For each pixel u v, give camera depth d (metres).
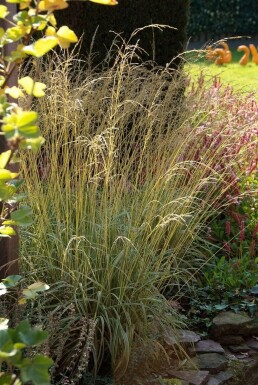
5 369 3.24
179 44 6.64
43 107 4.64
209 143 5.40
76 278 3.80
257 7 19.42
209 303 4.70
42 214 4.12
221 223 5.40
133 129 4.91
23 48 1.90
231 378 4.02
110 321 3.82
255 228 5.07
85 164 4.13
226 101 5.62
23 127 1.66
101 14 6.44
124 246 3.91
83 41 6.45
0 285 2.29
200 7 19.38
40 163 4.57
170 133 5.09
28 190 4.09
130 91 5.16
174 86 5.18
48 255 3.91
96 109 4.81
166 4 6.54
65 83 4.39
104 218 4.12
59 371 3.69
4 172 1.90
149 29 6.55
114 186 4.44
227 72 13.73
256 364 4.18
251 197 5.64
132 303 3.80
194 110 5.46
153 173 4.95
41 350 3.31
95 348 3.66
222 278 4.81
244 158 5.65
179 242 4.55
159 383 3.76
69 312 3.68
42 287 2.27
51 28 1.96
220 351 4.20
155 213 4.50
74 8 6.40
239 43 19.44
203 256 4.92
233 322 4.39
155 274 4.10
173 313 4.12
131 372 3.77
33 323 3.69
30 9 1.98
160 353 3.99
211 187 5.27
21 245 4.00
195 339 4.22
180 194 4.61
